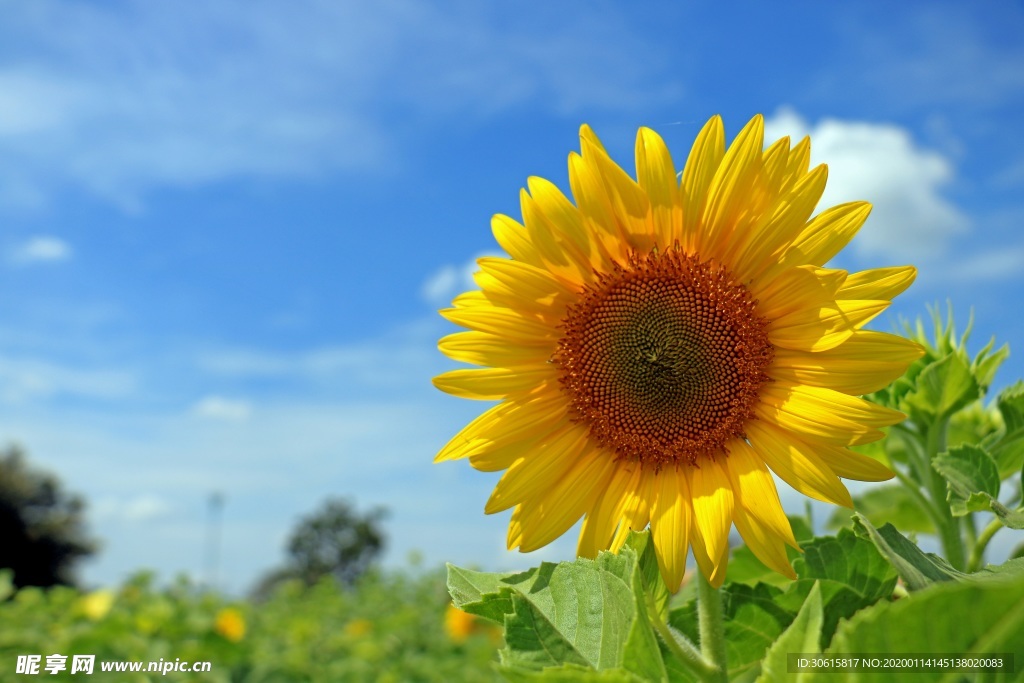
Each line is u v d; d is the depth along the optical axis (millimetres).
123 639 816
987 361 422
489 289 361
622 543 333
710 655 303
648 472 361
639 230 358
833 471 321
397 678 1033
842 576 343
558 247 355
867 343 324
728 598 353
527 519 356
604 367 367
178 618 939
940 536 399
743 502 332
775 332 347
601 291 368
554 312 372
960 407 398
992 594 166
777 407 339
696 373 358
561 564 301
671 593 329
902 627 175
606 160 344
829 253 330
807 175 330
